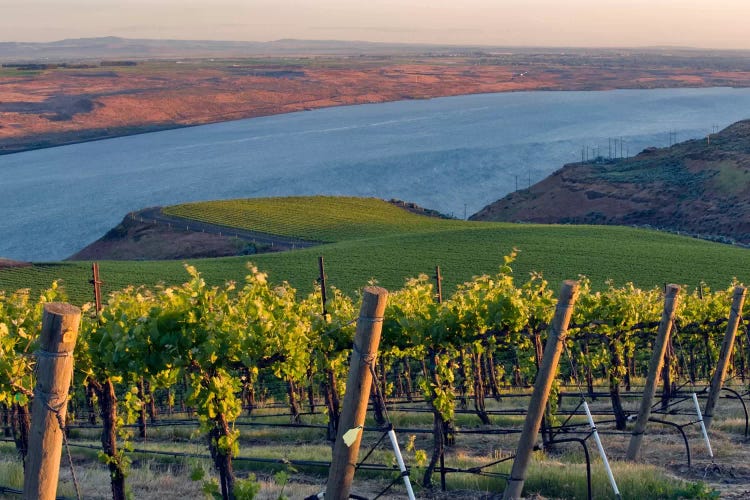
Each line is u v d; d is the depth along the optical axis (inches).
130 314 483.8
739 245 4227.4
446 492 491.2
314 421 864.9
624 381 1086.4
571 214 6835.6
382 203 5654.5
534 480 482.3
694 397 572.7
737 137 7573.8
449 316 588.7
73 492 505.4
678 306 947.3
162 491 503.5
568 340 725.9
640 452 586.9
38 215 7298.2
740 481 489.7
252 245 4092.0
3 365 445.7
